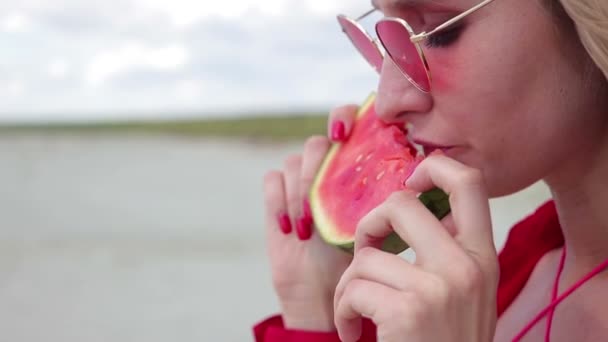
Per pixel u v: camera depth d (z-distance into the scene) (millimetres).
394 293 1124
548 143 1291
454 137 1299
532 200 5477
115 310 4414
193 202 8008
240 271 5207
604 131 1339
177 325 4102
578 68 1260
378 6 1360
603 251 1446
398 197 1206
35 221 6996
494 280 1142
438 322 1088
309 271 1757
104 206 7883
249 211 7375
